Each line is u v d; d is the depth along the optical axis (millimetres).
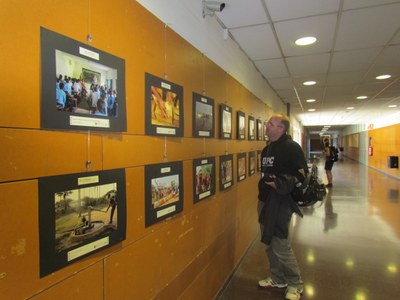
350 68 4184
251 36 2926
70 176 977
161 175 1557
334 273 2916
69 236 975
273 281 2662
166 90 1606
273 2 2256
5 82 769
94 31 1083
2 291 766
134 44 1328
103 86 1125
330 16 2510
